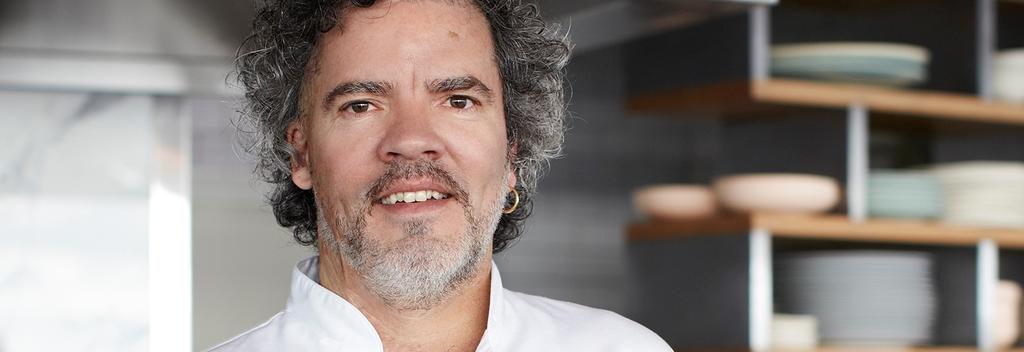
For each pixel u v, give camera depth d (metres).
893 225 3.15
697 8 2.14
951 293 3.26
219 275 3.48
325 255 1.45
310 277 1.51
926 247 3.28
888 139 3.49
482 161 1.37
